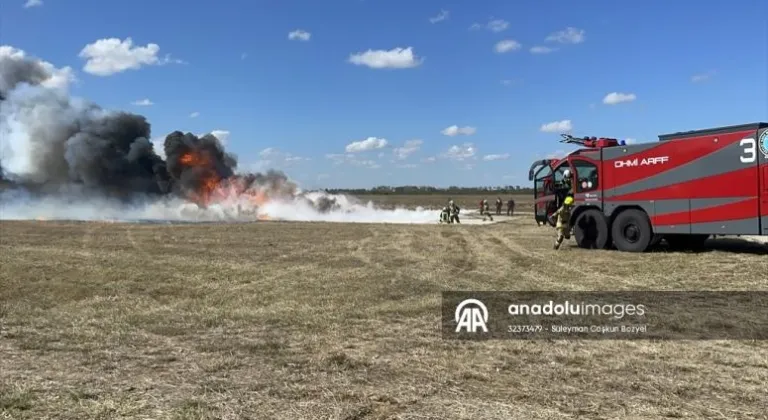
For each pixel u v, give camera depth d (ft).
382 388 18.02
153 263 48.62
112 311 30.01
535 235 79.71
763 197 44.98
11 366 20.54
